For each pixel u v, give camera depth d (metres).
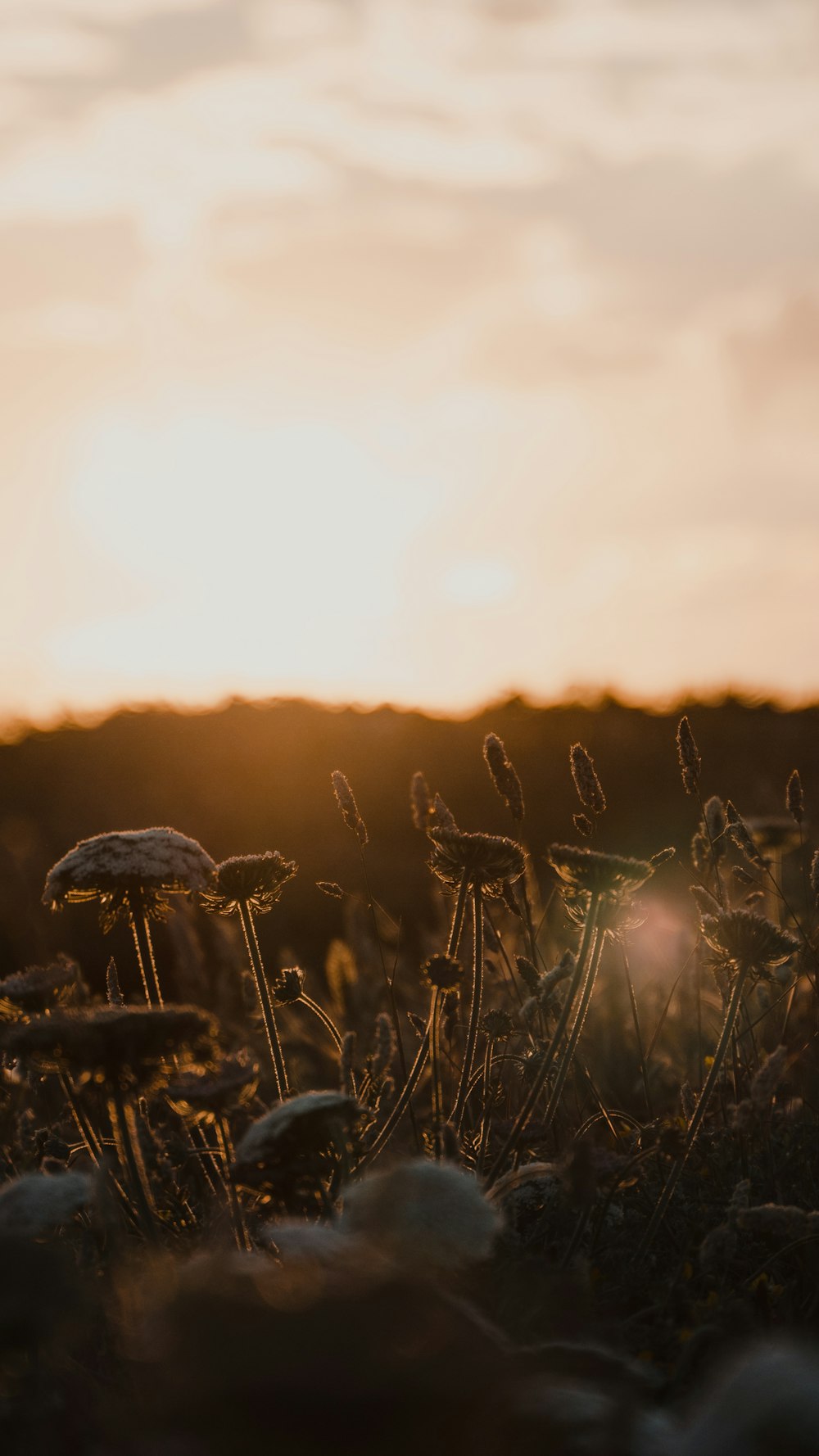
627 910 3.00
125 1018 2.18
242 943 5.88
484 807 16.64
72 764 18.55
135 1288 2.04
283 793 17.11
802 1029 4.37
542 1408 1.56
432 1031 2.97
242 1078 2.45
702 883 4.10
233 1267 1.65
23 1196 2.11
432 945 5.73
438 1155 2.79
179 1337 1.53
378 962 5.82
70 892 3.01
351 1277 1.62
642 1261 2.71
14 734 20.39
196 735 19.72
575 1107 3.92
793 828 4.90
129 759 18.52
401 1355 1.50
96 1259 2.35
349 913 6.14
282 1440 1.44
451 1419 1.48
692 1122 2.86
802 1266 2.72
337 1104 2.29
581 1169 2.49
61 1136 3.56
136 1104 2.58
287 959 5.77
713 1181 3.21
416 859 13.26
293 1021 5.09
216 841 15.61
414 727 20.89
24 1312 1.75
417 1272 1.79
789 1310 2.49
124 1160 2.27
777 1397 1.43
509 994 4.02
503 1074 3.76
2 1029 2.62
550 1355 1.89
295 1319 1.51
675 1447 1.51
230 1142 2.56
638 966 5.48
